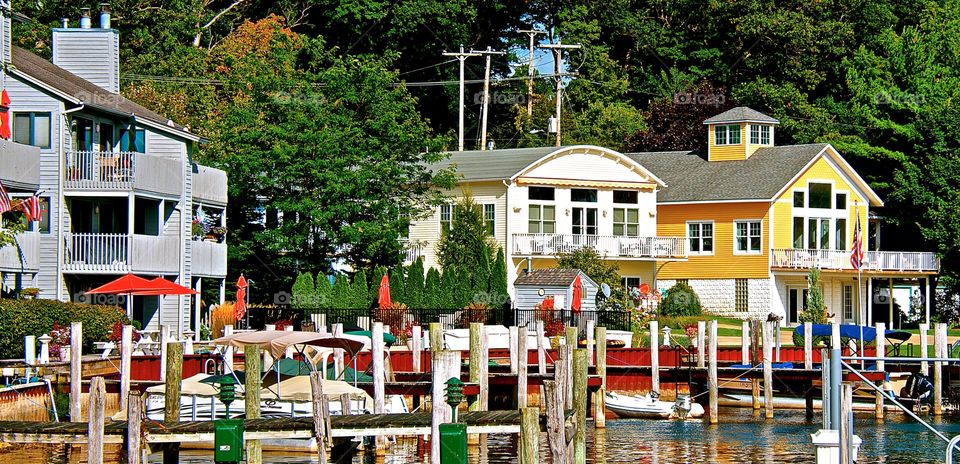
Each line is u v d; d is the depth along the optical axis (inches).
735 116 4507.9
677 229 4397.1
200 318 3223.4
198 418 1979.6
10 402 1977.1
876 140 4788.4
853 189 4439.0
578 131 5310.0
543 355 2517.2
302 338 1898.4
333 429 1600.6
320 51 4963.1
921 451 2149.4
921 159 4623.5
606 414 2610.7
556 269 3553.2
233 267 3558.1
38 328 2326.5
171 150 3097.9
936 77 4803.2
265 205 3533.5
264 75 3878.0
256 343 1883.6
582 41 5561.0
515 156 4133.9
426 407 2274.9
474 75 5615.2
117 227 3021.7
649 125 5319.9
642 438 2277.3
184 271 3043.8
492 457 2011.6
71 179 2837.1
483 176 4035.4
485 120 5088.6
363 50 5300.2
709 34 5595.5
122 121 3026.6
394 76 3882.9
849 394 1312.7
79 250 2839.6
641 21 5674.2
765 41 5438.0
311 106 3624.5
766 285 4237.2
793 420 2576.3
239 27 4982.8
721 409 2792.8
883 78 4894.2
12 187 2682.1
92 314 2485.2
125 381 1998.0
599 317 3341.5
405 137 3673.7
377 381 1956.2
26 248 2709.2
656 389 2620.6
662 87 5526.6
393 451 2058.3
